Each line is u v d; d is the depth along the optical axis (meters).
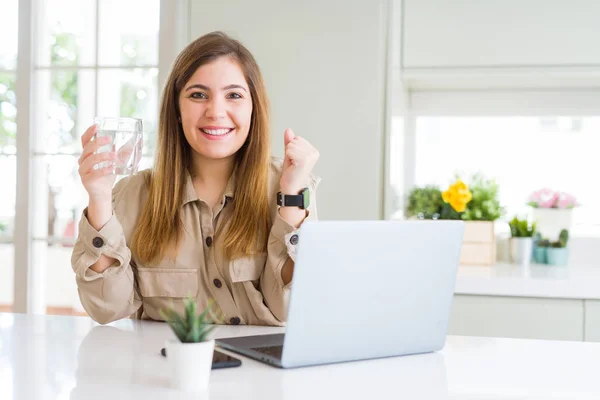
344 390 1.00
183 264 1.56
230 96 1.54
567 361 1.24
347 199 2.52
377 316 1.18
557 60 2.66
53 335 1.38
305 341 1.12
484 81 2.98
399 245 1.17
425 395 0.99
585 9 2.64
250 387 1.00
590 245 3.06
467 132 3.17
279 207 1.50
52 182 2.90
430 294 1.24
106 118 1.37
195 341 0.99
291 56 2.54
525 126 3.12
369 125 2.50
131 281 1.54
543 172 3.12
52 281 2.91
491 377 1.11
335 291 1.12
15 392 0.97
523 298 2.42
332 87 2.52
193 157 1.61
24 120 2.88
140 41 2.81
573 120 3.09
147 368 1.11
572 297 2.38
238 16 2.58
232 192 1.57
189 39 2.64
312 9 2.53
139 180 1.65
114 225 1.49
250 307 1.56
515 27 2.68
